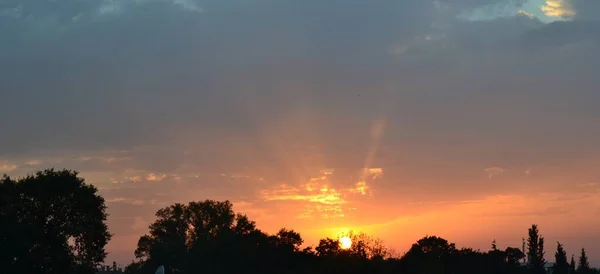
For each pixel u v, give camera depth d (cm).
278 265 11356
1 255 8381
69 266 8806
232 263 11275
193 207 14288
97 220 9131
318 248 11719
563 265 15962
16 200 8856
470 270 11825
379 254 11481
